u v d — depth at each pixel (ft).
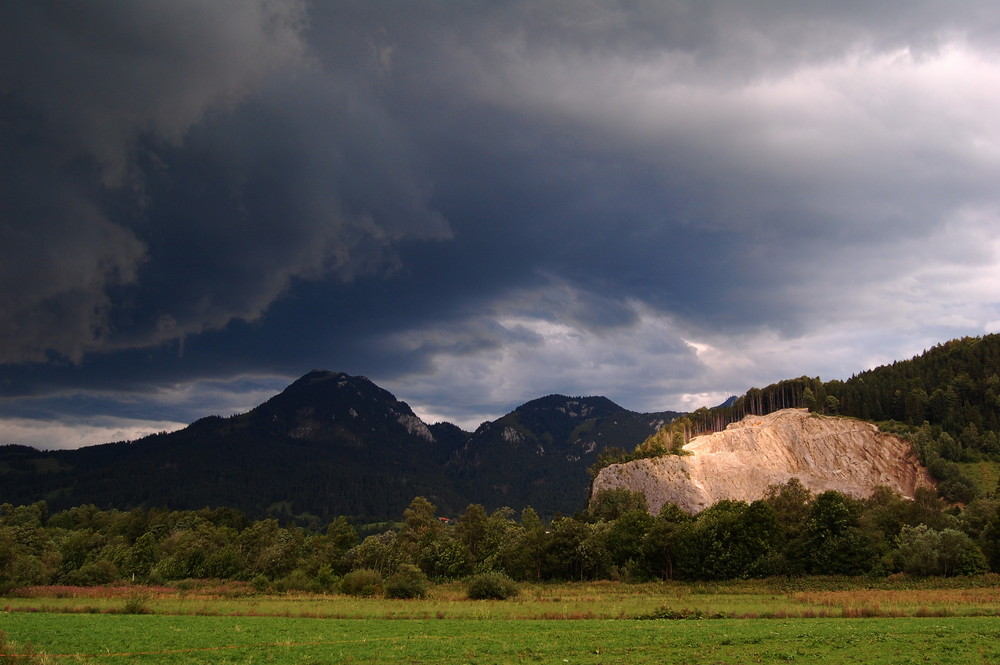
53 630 183.01
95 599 300.40
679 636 165.37
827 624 187.32
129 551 472.44
